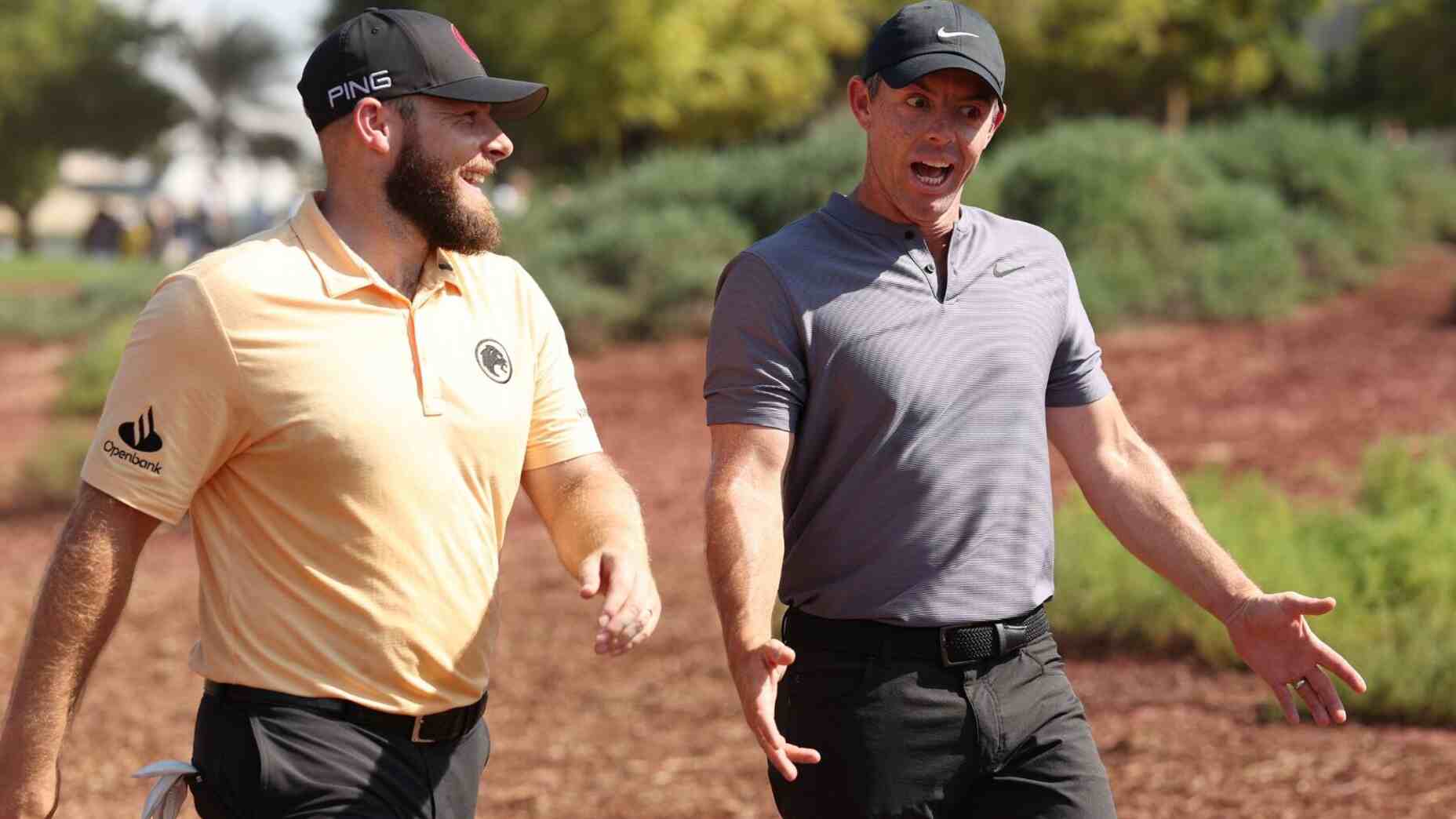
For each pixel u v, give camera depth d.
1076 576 17.58
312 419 6.54
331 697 6.61
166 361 6.54
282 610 6.62
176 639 20.56
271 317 6.59
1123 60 81.12
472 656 6.90
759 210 45.78
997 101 7.63
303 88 6.94
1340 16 116.00
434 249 7.04
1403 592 16.27
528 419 7.13
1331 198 44.00
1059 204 40.25
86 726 16.97
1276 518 18.41
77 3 127.75
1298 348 33.97
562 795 14.02
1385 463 20.59
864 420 7.49
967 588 7.45
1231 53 81.81
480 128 6.93
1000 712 7.45
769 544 7.29
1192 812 12.25
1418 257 45.56
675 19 74.38
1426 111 88.44
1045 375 7.80
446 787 6.93
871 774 7.41
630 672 17.91
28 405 44.19
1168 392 30.62
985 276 7.72
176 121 142.75
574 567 7.18
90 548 6.52
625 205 47.06
